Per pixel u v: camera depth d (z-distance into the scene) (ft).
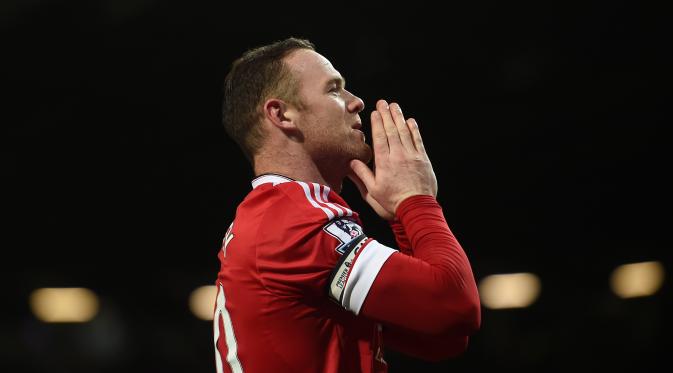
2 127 105.09
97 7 91.61
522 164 110.52
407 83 100.22
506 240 116.67
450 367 104.42
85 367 105.81
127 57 97.71
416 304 18.22
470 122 105.60
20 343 106.42
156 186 115.65
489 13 92.63
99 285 118.01
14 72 98.07
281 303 19.22
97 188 115.03
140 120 106.93
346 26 93.86
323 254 18.74
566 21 92.63
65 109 104.22
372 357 19.66
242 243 20.06
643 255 111.24
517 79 99.91
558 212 114.11
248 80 21.98
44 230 117.60
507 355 105.19
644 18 90.84
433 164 111.45
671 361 101.04
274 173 21.22
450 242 19.25
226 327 20.48
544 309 109.70
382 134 20.98
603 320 106.32
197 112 105.29
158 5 91.45
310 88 21.36
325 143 21.22
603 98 100.42
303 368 19.15
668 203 108.78
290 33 94.27
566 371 102.32
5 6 90.02
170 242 120.47
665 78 96.27
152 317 116.98
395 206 20.29
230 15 92.48
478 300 18.88
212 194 116.78
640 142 104.42
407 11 92.53
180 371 110.52
